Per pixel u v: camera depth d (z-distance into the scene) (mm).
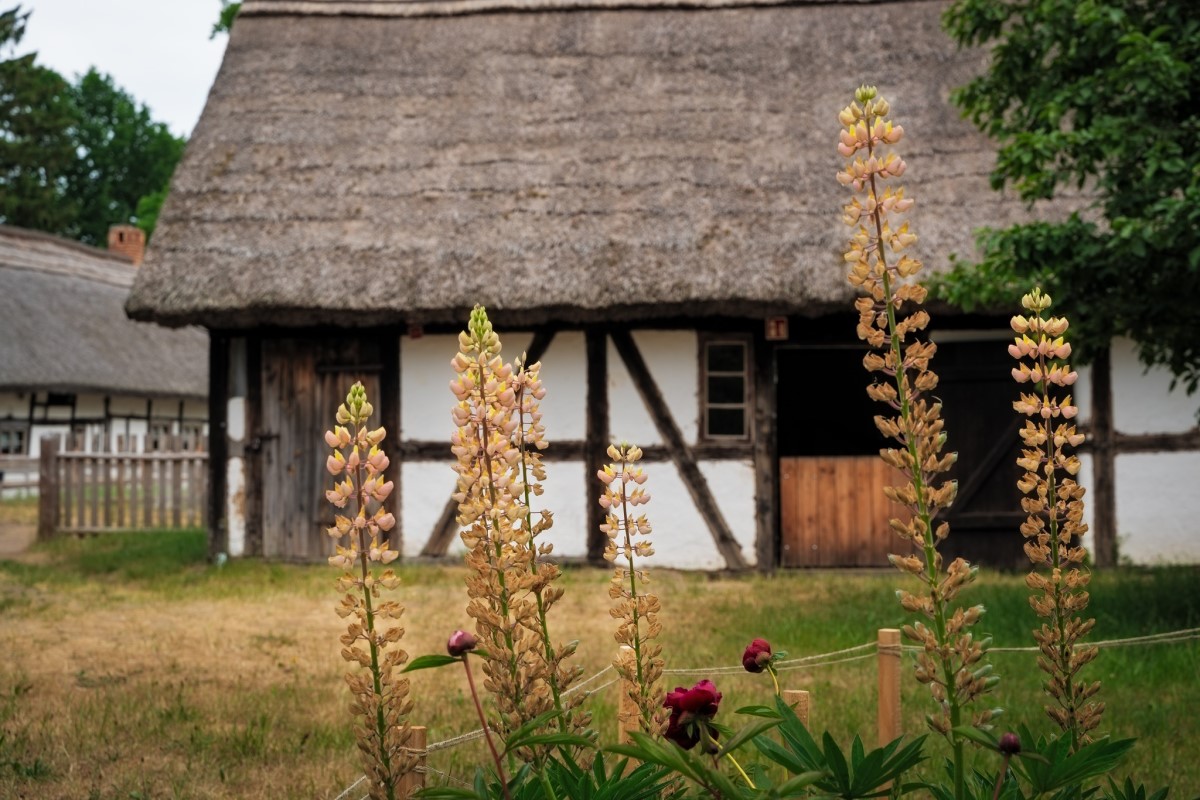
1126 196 6375
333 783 4180
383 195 10562
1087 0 6512
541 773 1909
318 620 7871
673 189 10258
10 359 20375
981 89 7465
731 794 1640
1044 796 1947
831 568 10242
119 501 13195
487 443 2047
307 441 10523
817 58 11438
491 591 2047
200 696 5629
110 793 4062
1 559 11445
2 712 5219
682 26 11945
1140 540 9781
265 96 11547
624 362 10211
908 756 1763
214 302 9766
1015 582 8852
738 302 9383
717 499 10117
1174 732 4676
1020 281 6883
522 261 9797
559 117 11156
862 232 1860
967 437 9922
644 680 2230
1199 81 6465
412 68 11820
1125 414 9852
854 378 15406
